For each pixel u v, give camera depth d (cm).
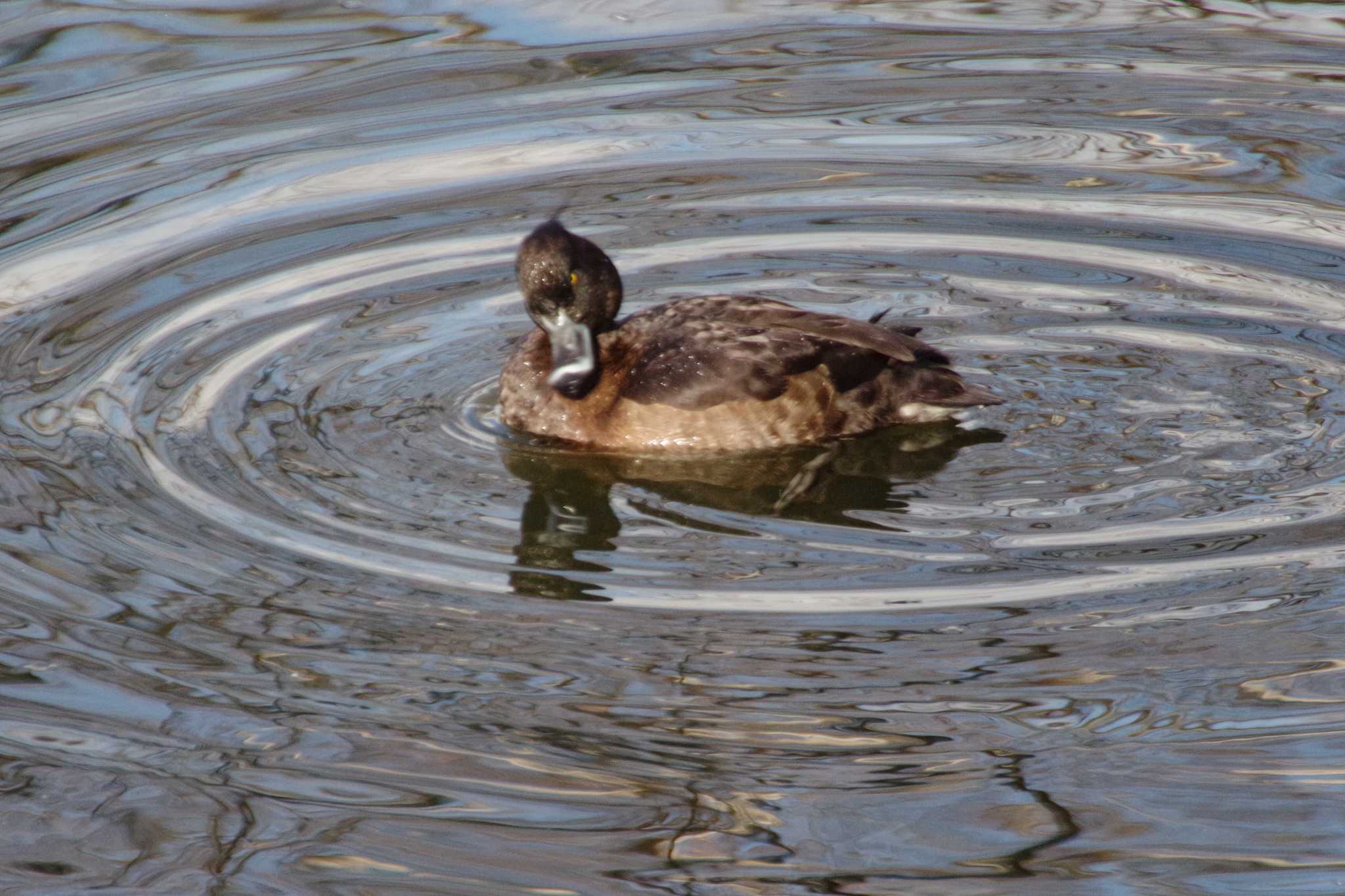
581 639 966
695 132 1802
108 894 784
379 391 1293
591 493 1154
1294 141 1728
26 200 1617
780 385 1207
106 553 1052
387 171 1708
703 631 973
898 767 858
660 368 1219
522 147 1766
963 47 2039
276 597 1005
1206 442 1180
